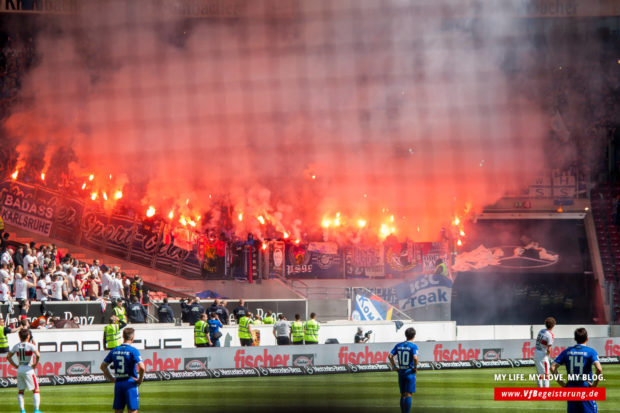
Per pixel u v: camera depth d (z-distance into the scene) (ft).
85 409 44.09
